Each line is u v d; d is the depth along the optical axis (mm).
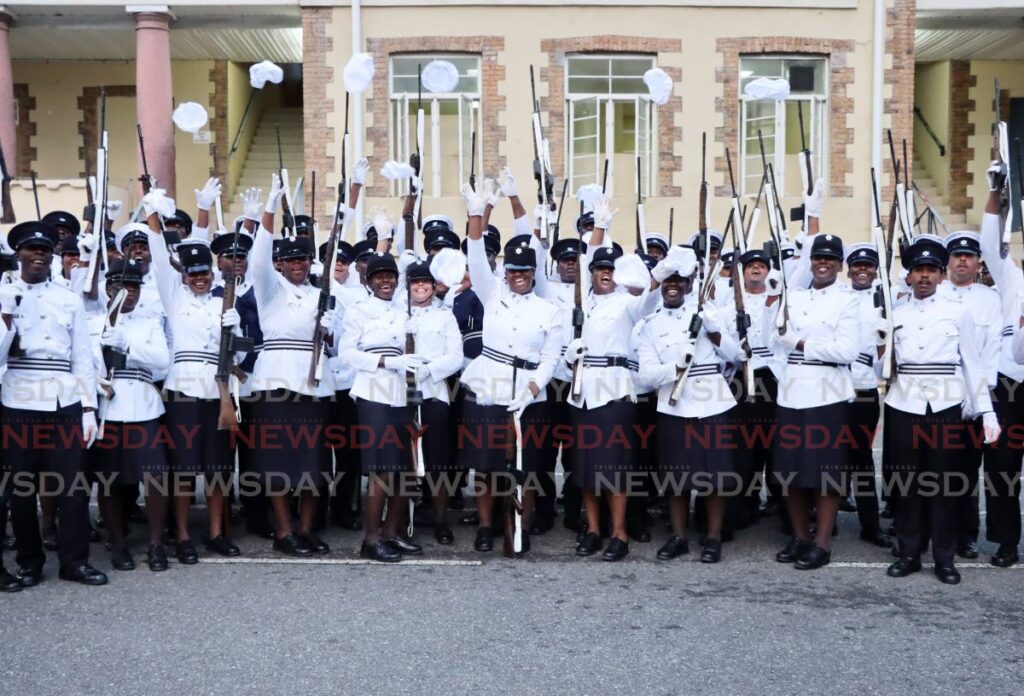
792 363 6645
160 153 14062
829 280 6652
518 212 7504
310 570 6504
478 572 6465
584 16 13930
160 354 6551
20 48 16344
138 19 14039
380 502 6734
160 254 6711
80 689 4695
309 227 8164
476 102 14078
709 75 14047
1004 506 6695
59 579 6281
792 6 14039
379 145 14000
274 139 18172
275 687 4715
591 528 6926
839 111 14195
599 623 5527
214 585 6180
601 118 14117
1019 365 6629
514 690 4688
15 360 6094
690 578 6355
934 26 15062
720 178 14117
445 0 13867
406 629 5426
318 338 6742
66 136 17328
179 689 4691
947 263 6480
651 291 6652
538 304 6867
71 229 7902
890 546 7094
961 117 17031
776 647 5195
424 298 6891
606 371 6738
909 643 5258
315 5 13898
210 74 17031
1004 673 4887
